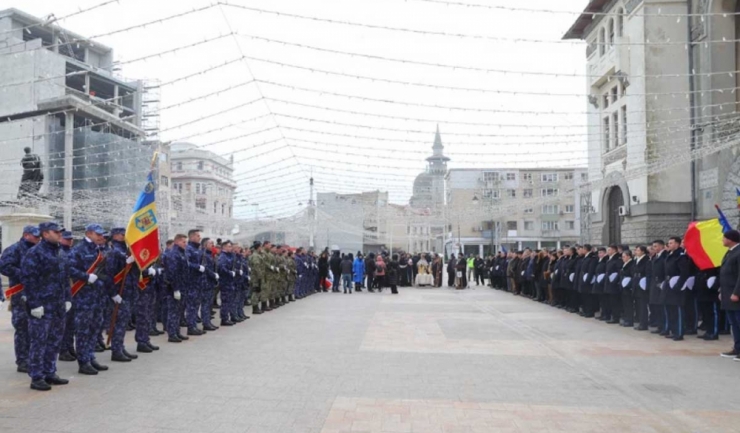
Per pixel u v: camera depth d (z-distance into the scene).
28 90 34.59
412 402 7.11
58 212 27.23
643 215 24.02
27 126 36.22
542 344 11.61
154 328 12.69
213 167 51.66
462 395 7.48
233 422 6.25
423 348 11.00
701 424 6.34
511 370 9.06
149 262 9.91
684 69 23.58
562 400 7.29
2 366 9.20
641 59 23.98
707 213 22.05
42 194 26.97
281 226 36.25
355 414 6.57
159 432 5.89
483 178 45.88
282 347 11.01
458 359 9.92
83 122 38.41
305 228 36.38
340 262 28.61
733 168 20.00
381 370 8.95
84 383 8.02
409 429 6.06
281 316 16.52
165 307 12.59
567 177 46.28
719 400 7.35
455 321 15.48
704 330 13.47
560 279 18.34
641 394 7.62
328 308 19.08
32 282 7.59
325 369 8.99
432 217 33.34
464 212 33.53
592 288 15.85
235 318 14.86
